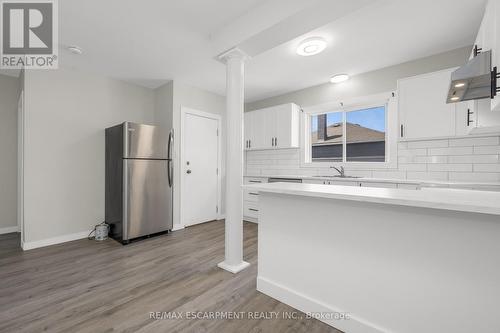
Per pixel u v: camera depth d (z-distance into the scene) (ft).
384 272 4.19
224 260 7.97
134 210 9.79
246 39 6.62
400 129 9.15
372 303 4.33
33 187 9.09
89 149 10.58
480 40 5.94
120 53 8.87
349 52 8.83
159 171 10.70
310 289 5.14
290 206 5.45
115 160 10.17
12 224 11.25
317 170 12.56
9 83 11.14
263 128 13.98
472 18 6.74
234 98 7.40
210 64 9.87
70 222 10.02
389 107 10.12
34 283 6.33
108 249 8.95
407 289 3.96
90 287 6.15
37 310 5.16
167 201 11.05
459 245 3.52
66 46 8.30
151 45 8.33
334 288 4.79
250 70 10.50
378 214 4.24
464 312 3.50
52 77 9.59
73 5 6.20
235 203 7.42
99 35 7.66
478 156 8.21
